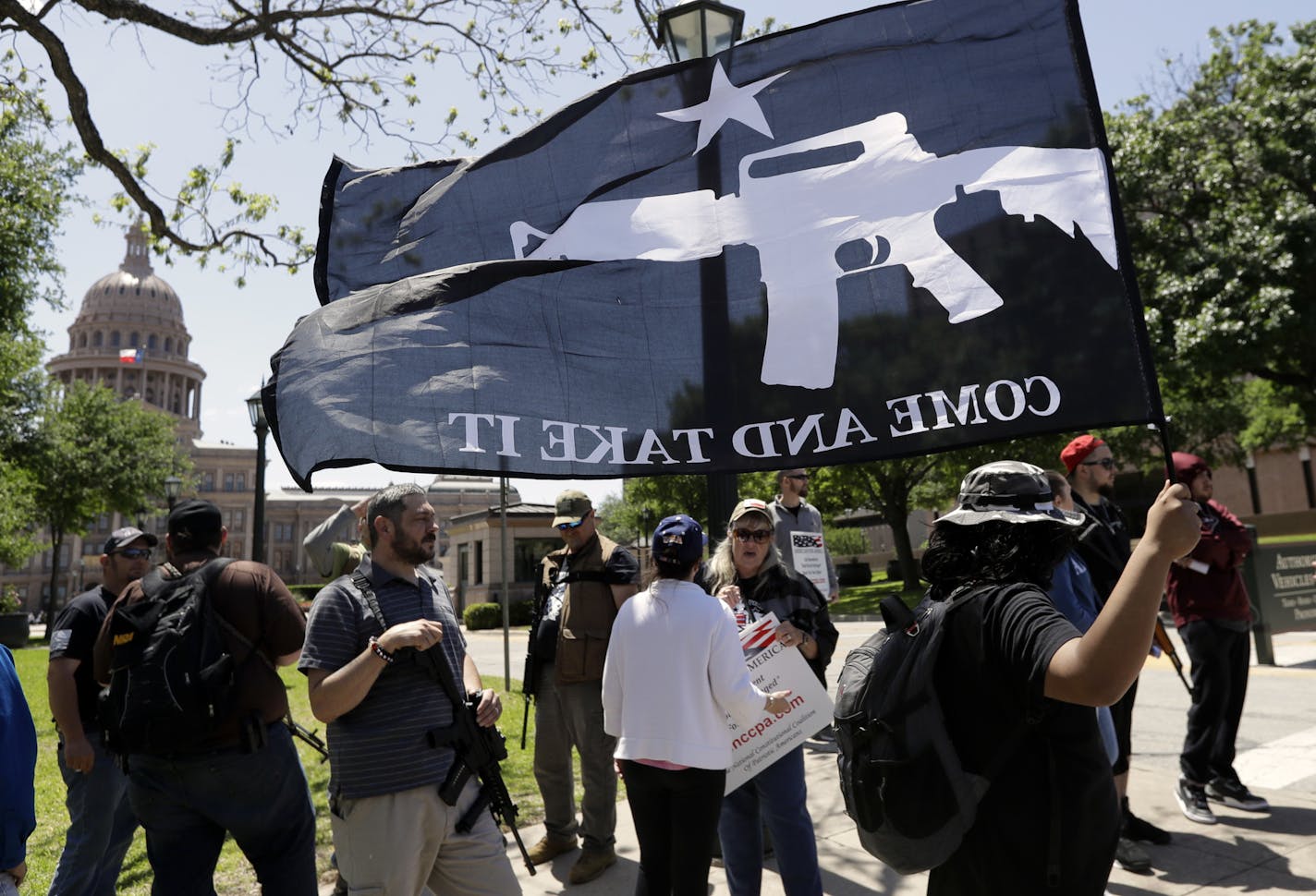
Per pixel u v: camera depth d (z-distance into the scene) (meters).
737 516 3.90
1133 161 21.17
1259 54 21.48
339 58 10.95
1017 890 1.82
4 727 2.23
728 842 3.60
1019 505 1.99
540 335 3.37
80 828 3.86
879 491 31.83
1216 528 4.84
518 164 3.77
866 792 1.94
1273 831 4.58
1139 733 7.22
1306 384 21.94
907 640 1.97
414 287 3.38
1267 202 20.72
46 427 37.53
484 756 2.92
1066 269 2.80
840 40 3.30
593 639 4.45
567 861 4.72
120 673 2.91
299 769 3.12
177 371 143.88
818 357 3.12
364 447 3.16
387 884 2.71
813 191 3.26
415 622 2.80
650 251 3.44
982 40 3.08
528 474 3.20
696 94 3.51
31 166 21.08
